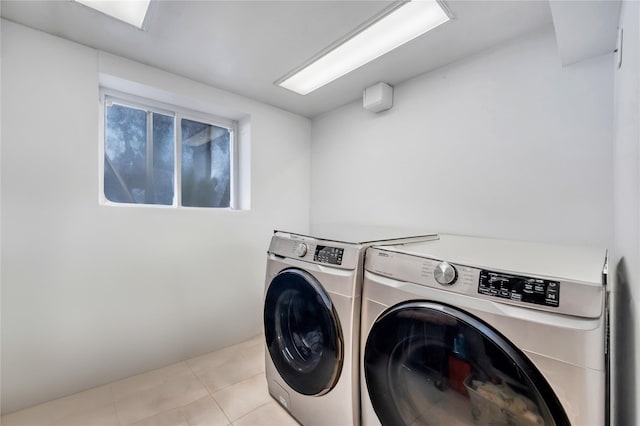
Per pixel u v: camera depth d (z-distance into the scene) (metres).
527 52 1.66
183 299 2.25
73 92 1.77
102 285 1.89
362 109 2.59
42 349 1.69
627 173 0.99
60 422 1.56
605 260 1.04
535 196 1.63
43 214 1.69
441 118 2.04
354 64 2.02
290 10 1.48
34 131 1.65
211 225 2.40
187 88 2.22
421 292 1.05
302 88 2.41
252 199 2.65
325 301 1.34
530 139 1.65
